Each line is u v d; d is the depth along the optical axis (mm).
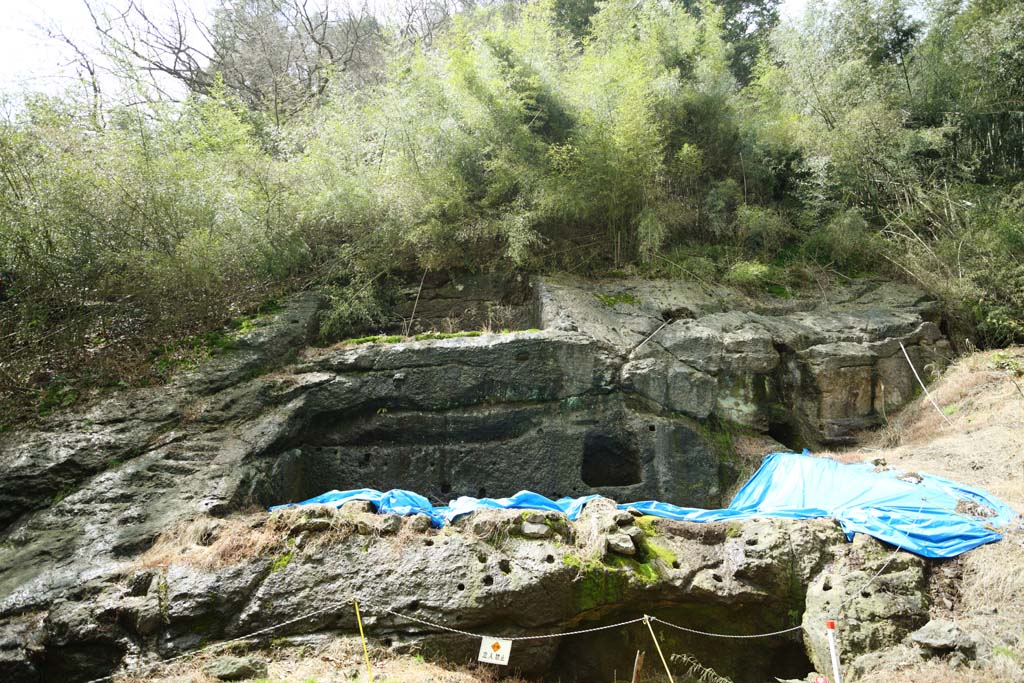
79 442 7555
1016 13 12266
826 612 6012
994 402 8977
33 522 6844
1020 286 10453
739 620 6453
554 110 10789
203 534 6535
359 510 6766
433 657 5836
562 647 6402
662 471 8539
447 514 6672
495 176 10312
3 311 8883
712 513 7238
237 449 7758
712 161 11836
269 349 8906
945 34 13211
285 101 16984
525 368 8727
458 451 8586
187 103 10438
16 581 6223
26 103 9133
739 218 11203
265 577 6004
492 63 10609
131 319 9117
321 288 10016
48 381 8367
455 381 8656
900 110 12734
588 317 9391
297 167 10453
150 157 9477
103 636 5742
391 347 8789
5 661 5625
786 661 6422
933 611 5965
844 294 10766
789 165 12203
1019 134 12328
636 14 13250
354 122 11070
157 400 8148
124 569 6266
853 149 12117
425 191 10227
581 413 8727
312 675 5473
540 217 10242
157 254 9031
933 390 9711
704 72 12078
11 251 8812
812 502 7668
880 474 7805
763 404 9258
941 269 10922
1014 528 6398
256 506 7406
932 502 6945
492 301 10523
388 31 12141
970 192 11609
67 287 9055
